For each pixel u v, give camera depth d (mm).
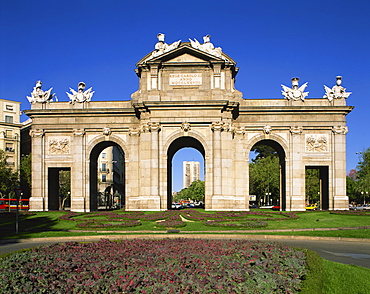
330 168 64188
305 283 15766
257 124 64688
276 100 65188
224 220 45531
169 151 66438
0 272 15344
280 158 67938
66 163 65625
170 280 14711
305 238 33812
